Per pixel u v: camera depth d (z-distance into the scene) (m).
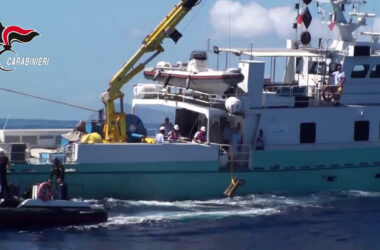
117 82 49.91
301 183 51.94
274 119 51.81
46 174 46.50
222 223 45.84
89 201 47.34
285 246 42.53
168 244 41.81
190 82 51.78
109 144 47.50
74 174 46.91
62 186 44.91
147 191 48.50
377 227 46.50
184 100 52.56
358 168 53.41
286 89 52.69
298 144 52.41
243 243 42.62
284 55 53.31
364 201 51.72
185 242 42.28
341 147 53.38
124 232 43.44
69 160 47.28
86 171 47.09
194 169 49.22
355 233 45.25
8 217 43.06
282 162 51.28
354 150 53.19
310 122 52.69
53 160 45.91
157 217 46.25
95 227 44.12
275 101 52.25
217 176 49.84
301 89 53.44
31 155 50.19
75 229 43.66
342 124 53.44
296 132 52.44
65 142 50.97
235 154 50.81
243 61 51.59
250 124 51.56
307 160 51.94
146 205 48.09
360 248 42.69
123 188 48.03
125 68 50.00
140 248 40.97
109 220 45.41
